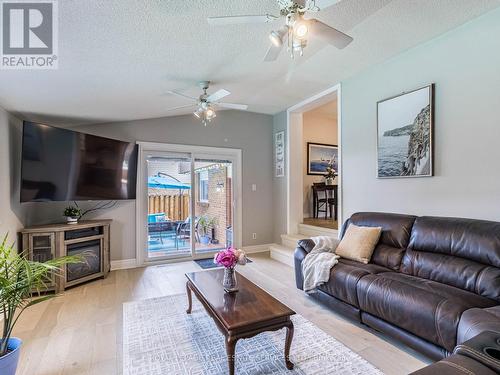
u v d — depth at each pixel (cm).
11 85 242
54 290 324
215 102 352
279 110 529
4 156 295
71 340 223
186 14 182
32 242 324
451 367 101
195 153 495
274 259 478
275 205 557
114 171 410
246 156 538
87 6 158
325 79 372
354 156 368
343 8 214
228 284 219
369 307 224
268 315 179
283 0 161
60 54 204
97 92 295
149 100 354
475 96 244
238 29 214
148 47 217
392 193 320
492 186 234
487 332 129
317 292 284
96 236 375
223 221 525
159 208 470
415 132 291
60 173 342
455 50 257
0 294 161
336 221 537
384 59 319
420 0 211
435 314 176
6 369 157
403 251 264
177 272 410
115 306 288
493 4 222
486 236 208
